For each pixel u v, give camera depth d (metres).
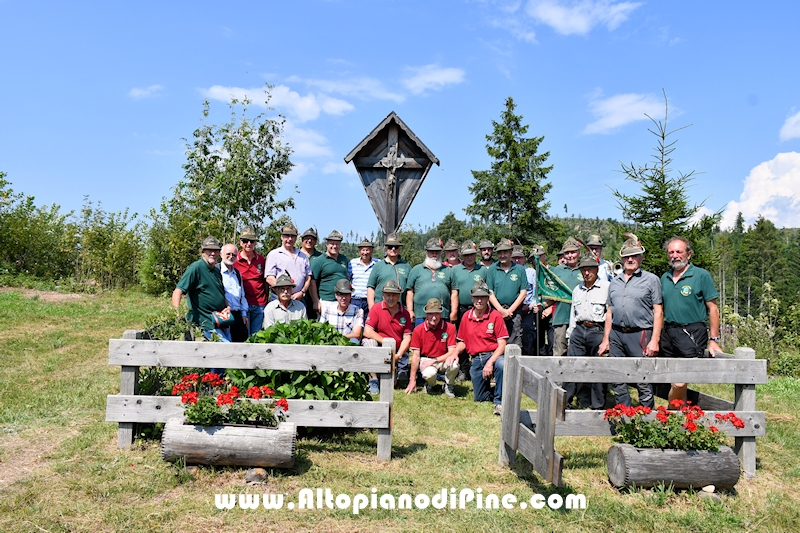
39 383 7.69
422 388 8.57
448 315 8.96
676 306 6.30
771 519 4.41
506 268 8.88
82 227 25.14
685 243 6.30
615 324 6.55
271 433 4.73
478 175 29.59
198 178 14.34
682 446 4.76
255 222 14.09
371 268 9.12
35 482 4.47
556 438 6.34
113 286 24.03
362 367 5.31
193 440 4.66
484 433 6.41
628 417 4.99
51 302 17.58
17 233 23.75
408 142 8.34
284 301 7.02
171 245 20.56
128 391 5.25
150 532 3.79
